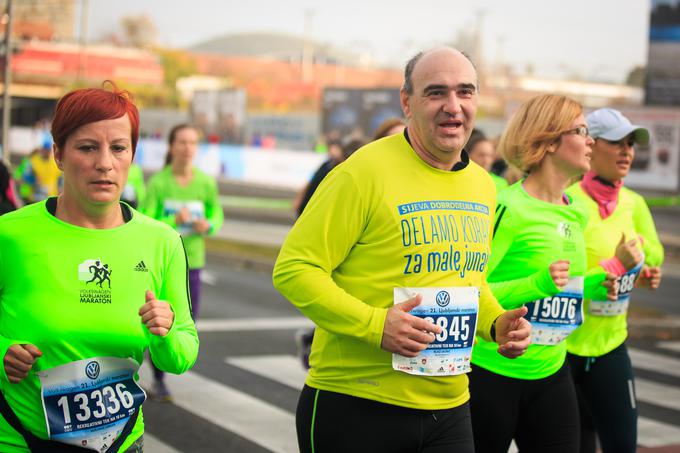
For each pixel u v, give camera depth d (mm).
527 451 4148
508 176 5770
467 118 3291
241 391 7531
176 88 87438
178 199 8070
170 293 3119
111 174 2920
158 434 6258
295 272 3229
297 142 53625
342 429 3281
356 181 3242
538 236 4133
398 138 3355
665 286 15477
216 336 9766
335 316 3168
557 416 4074
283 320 10797
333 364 3309
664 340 10734
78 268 2938
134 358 3041
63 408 2918
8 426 2932
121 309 2967
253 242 19047
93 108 2887
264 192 37594
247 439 6207
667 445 6281
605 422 4758
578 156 4180
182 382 7773
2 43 18469
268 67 93750
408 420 3264
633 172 39875
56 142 2945
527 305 4047
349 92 46500
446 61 3256
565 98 4223
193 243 8062
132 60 64750
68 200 2979
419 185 3297
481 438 4047
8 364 2832
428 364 3256
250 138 55812
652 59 38969
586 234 4848
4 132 17656
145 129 61062
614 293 4645
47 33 68500
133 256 3014
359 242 3293
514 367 4000
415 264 3254
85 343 2932
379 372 3246
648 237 5348
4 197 6977
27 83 61812
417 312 3242
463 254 3332
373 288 3270
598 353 4723
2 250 2926
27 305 2900
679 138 38594
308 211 3297
